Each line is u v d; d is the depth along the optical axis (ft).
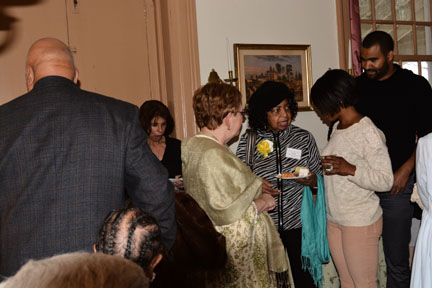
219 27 11.02
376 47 8.70
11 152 4.10
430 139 6.00
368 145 7.29
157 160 4.83
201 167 6.12
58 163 4.17
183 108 10.75
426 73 13.69
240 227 6.17
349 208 7.41
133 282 1.57
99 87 11.08
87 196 4.19
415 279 6.29
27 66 4.76
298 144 8.55
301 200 8.39
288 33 11.72
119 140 4.44
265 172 8.52
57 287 1.43
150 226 3.12
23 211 4.05
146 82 11.53
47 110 4.28
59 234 4.06
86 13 10.94
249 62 11.21
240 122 6.59
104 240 3.06
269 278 6.61
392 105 8.80
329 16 12.17
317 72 12.03
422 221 6.32
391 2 13.21
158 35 11.46
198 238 5.75
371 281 7.39
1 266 4.06
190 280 6.09
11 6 10.27
